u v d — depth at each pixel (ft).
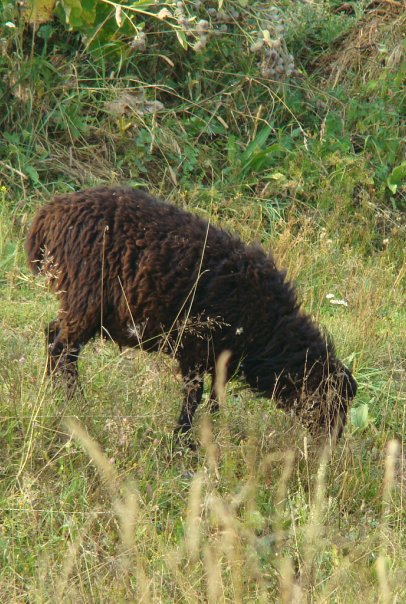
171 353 47.91
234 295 46.42
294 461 45.93
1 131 74.33
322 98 86.84
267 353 47.65
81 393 47.24
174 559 35.24
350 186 79.41
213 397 49.78
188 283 45.73
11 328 56.18
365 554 37.65
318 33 94.48
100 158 76.54
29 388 47.37
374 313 64.34
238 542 35.27
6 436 43.80
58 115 75.92
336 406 47.34
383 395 57.26
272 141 82.74
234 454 45.93
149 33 80.43
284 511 42.39
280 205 78.13
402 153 85.25
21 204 69.67
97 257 46.01
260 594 35.22
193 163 77.71
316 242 74.33
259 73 84.12
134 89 80.79
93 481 41.78
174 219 47.16
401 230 78.74
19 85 74.18
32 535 38.68
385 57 90.07
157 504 40.78
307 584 34.78
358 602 33.81
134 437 45.19
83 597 34.30
